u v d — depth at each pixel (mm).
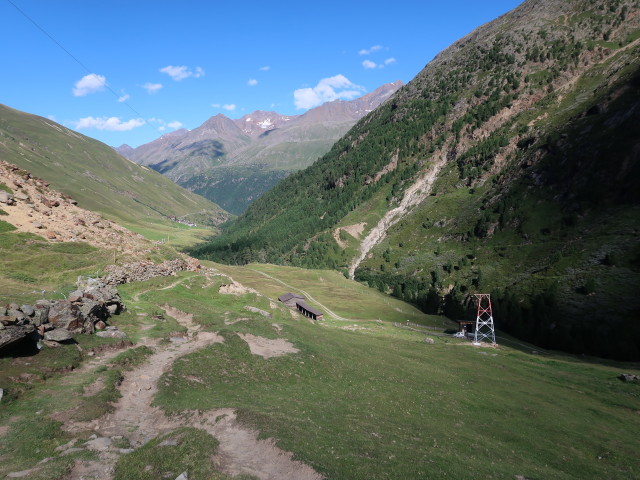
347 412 38375
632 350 111875
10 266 58938
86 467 20750
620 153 198750
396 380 56688
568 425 50438
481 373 74500
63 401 27844
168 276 84875
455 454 31984
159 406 30453
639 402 64188
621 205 182625
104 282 64812
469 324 135500
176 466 21859
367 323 128750
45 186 87562
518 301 160250
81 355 37188
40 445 22156
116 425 26891
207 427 27531
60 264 64875
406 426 37750
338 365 56031
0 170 79500
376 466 25109
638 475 37031
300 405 36844
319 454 25297
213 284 89875
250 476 21734
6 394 26688
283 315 90625
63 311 40656
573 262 164750
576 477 34219
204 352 44969
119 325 50281
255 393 38156
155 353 43719
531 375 79375
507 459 34719
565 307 142625
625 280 141625
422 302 184625
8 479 18453
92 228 82938
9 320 32656
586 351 120562
